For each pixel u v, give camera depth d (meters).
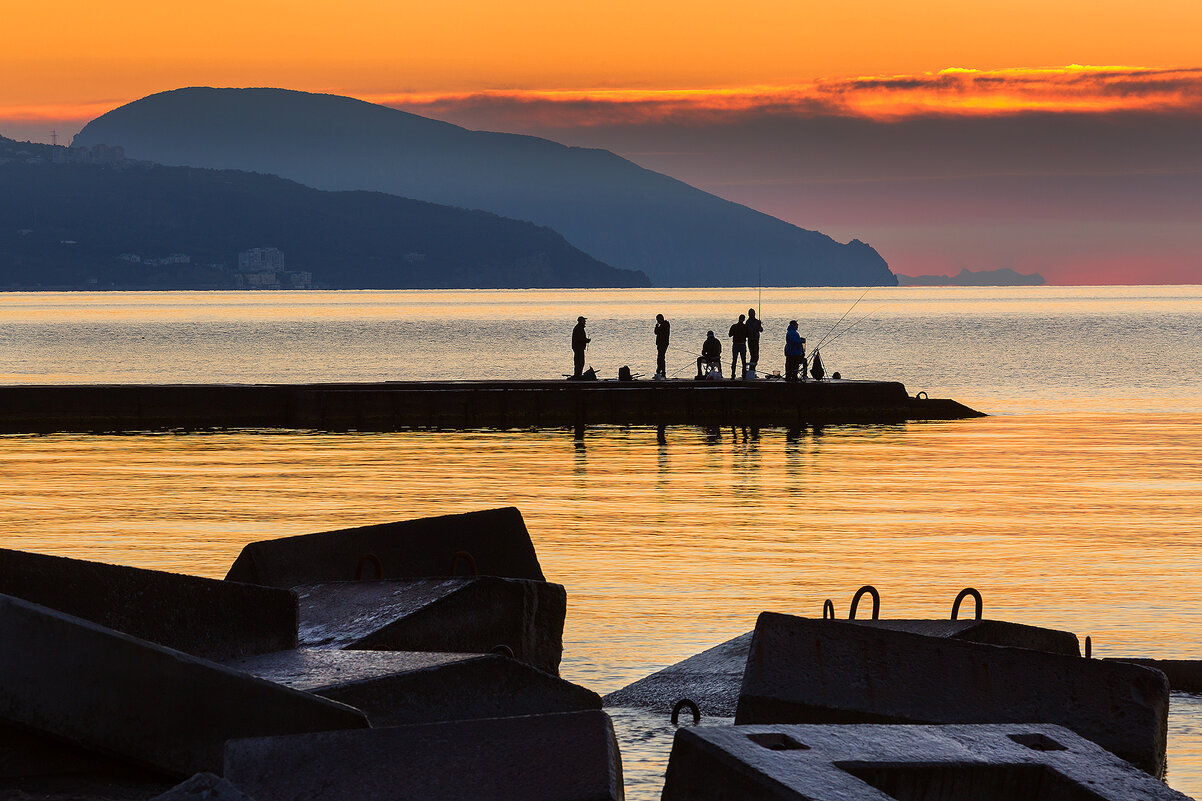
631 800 19.80
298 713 16.52
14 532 48.34
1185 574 41.22
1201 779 21.55
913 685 19.97
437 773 14.84
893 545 46.59
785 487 63.31
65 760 16.22
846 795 13.64
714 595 37.56
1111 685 19.33
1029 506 56.94
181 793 12.42
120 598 19.95
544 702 19.80
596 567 42.03
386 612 24.11
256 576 27.38
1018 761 15.55
